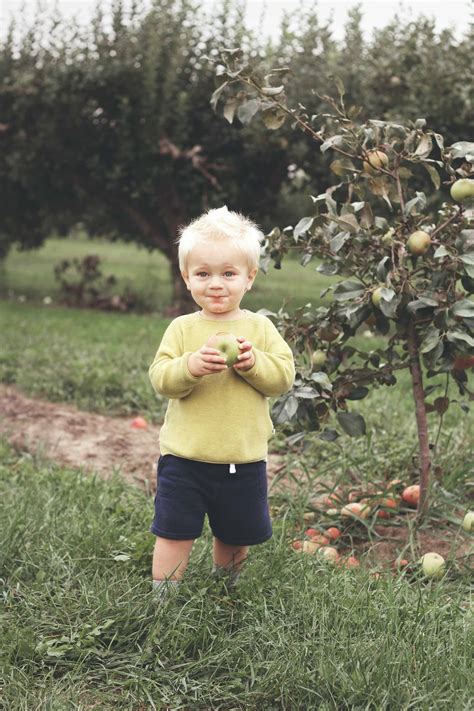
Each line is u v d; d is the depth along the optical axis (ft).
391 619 9.98
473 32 35.04
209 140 41.42
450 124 34.63
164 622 10.22
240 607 10.76
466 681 8.89
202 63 41.81
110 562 12.09
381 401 22.53
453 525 13.94
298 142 39.63
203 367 9.70
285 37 39.88
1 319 39.91
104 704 9.05
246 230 10.31
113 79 41.45
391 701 8.66
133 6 42.70
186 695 9.20
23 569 11.78
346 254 13.17
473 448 17.01
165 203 44.14
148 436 20.51
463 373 13.47
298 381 13.03
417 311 13.10
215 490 10.38
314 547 12.89
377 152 12.95
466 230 12.14
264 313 13.75
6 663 9.39
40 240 53.26
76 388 24.71
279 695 9.00
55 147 43.19
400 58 37.01
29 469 17.06
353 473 16.56
